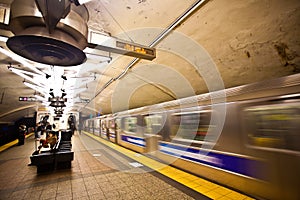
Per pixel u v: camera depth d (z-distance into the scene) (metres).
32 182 4.32
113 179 4.53
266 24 2.94
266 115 3.06
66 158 5.49
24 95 10.02
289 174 2.64
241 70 4.32
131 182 4.31
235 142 3.58
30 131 19.42
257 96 3.27
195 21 3.23
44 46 1.99
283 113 2.81
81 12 2.29
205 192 3.56
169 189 3.83
